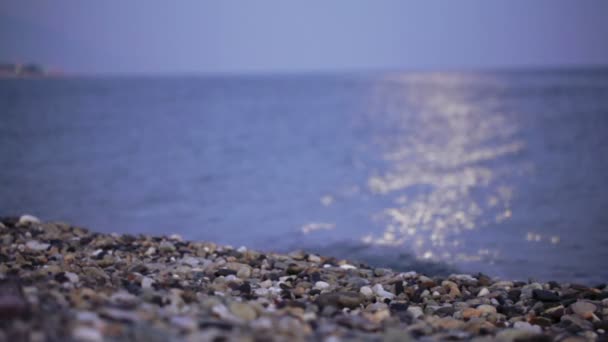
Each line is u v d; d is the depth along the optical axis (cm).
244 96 10412
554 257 1249
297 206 1802
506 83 14700
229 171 2497
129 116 5450
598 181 2144
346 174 2425
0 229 1102
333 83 19850
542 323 683
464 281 874
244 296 697
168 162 2738
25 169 2405
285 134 4097
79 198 1861
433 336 575
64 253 943
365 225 1555
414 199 1911
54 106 6406
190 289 689
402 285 816
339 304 693
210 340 430
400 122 5038
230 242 1392
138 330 427
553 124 4347
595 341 597
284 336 473
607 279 1092
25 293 502
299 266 870
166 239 1101
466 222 1588
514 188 2062
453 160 2798
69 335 400
